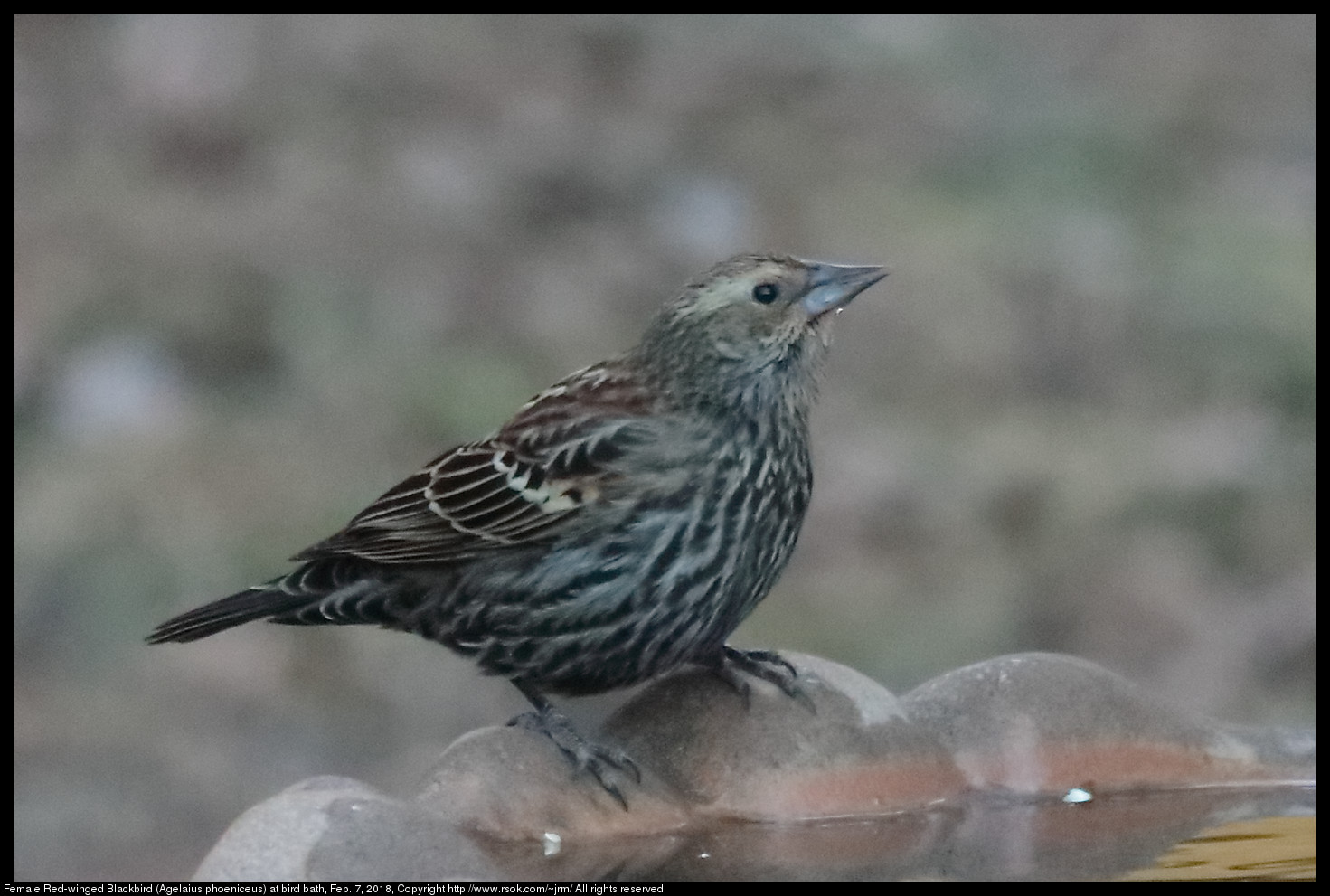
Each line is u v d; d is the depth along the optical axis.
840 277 7.27
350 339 15.75
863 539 13.66
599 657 7.30
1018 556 13.46
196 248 16.47
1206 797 6.61
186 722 12.23
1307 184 17.94
